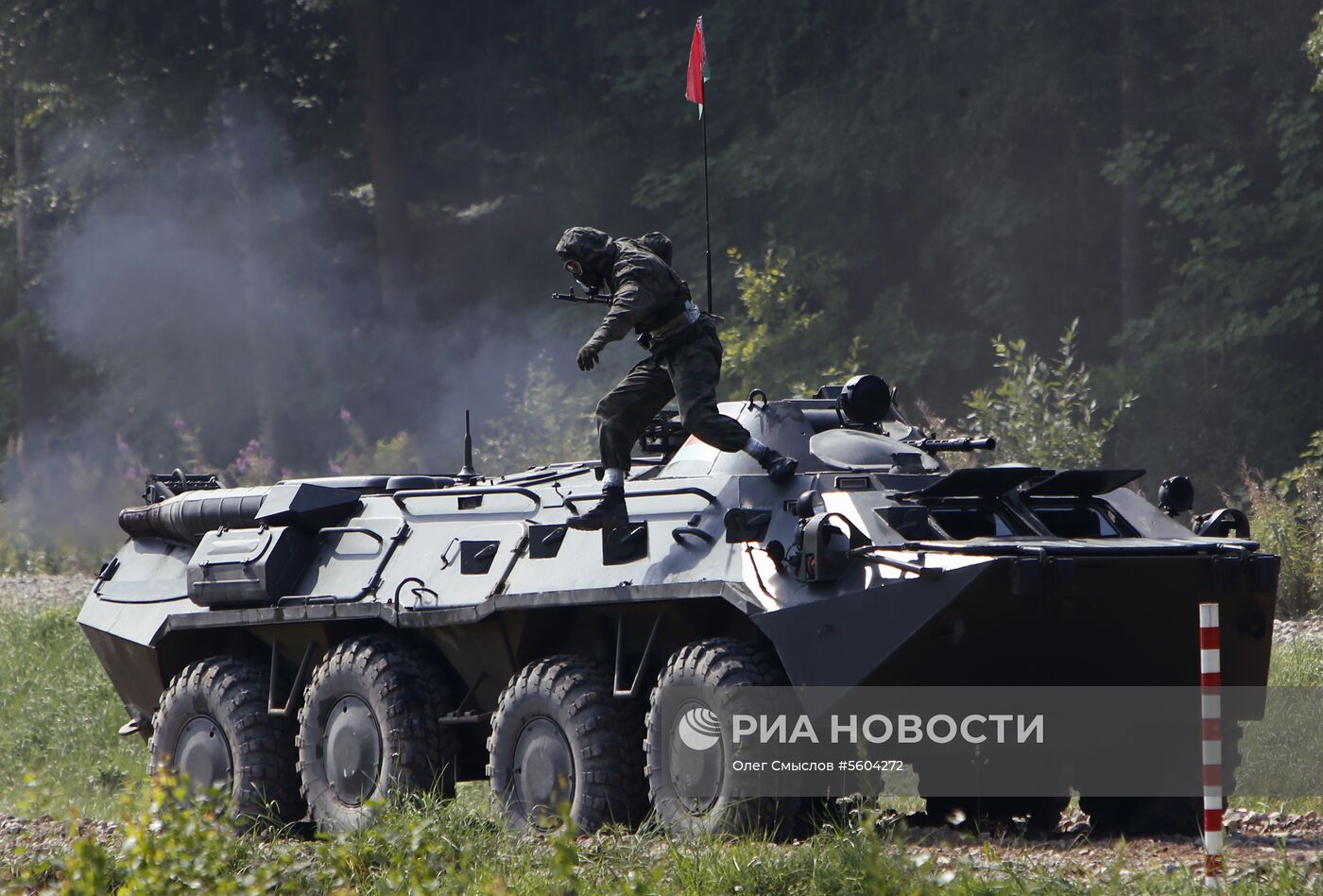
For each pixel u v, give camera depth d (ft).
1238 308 309.83
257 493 141.38
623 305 112.06
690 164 362.74
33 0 395.14
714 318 117.91
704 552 110.83
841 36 350.84
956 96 339.16
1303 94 310.65
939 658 101.24
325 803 129.80
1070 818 131.13
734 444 113.50
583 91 398.62
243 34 400.47
